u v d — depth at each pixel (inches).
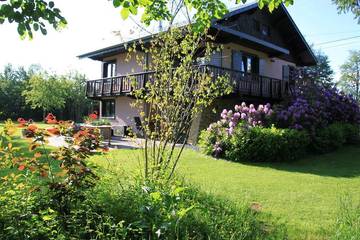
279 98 716.0
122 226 126.8
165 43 237.6
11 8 152.8
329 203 236.4
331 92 631.8
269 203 232.8
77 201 146.4
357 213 180.5
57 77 1524.4
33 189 148.6
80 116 1601.9
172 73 238.1
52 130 159.6
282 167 398.6
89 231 127.3
